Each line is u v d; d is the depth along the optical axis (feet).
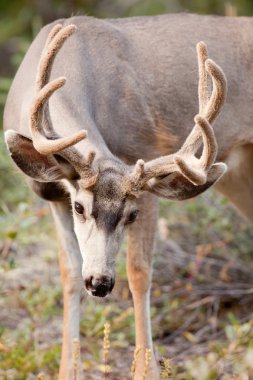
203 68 43.27
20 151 43.01
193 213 60.03
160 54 51.52
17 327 54.34
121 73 50.03
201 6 94.89
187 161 42.65
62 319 55.42
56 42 42.34
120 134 49.60
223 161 53.98
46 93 41.57
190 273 58.70
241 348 50.78
